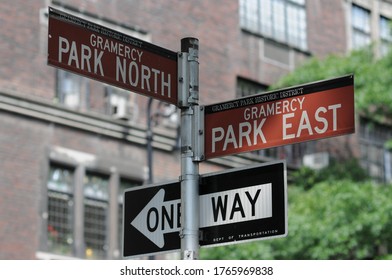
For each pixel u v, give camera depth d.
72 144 36.66
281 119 10.88
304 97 10.80
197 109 11.28
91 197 37.09
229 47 43.28
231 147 11.02
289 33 46.41
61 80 37.00
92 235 36.78
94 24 10.85
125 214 11.66
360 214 32.19
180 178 11.09
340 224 32.06
